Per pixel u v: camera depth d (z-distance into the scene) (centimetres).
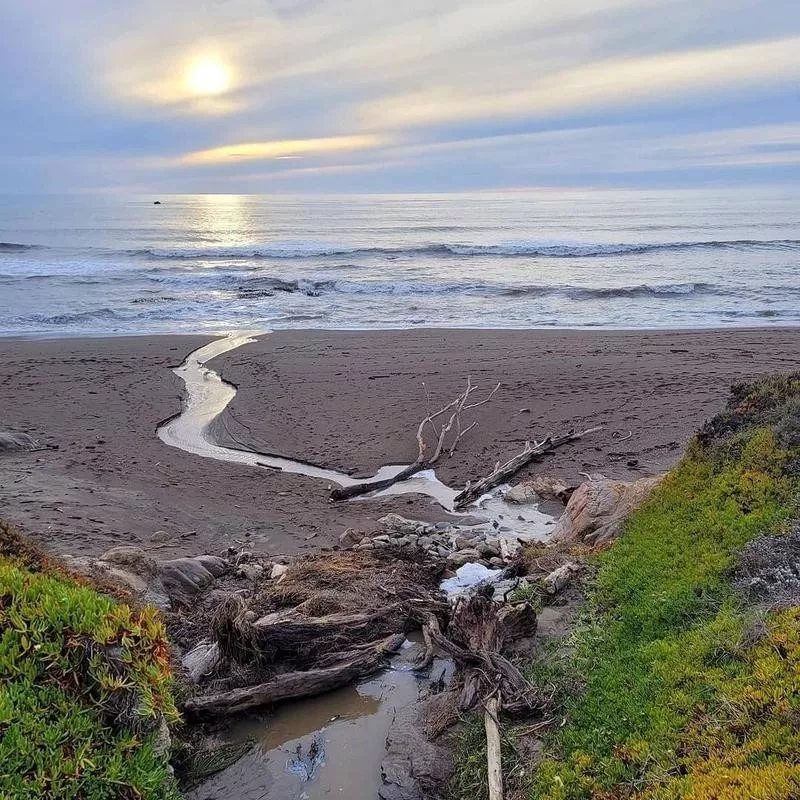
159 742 465
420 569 942
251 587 913
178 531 1141
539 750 548
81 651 446
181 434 1652
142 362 2253
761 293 3444
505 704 604
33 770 384
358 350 2380
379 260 4934
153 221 8931
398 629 776
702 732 479
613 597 737
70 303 3338
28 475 1361
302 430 1653
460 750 578
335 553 998
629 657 616
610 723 538
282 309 3250
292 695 662
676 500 885
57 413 1766
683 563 732
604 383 1906
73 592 486
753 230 7050
